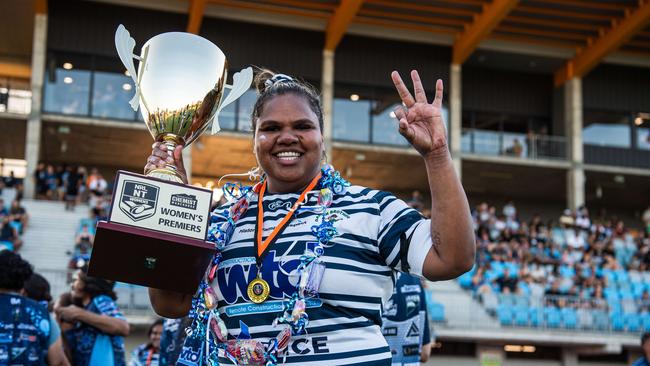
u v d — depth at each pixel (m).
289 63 27.28
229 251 2.35
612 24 26.83
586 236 25.98
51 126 25.92
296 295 2.20
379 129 27.86
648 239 26.86
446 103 28.61
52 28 25.73
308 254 2.23
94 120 25.55
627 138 30.28
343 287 2.22
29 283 5.03
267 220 2.37
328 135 27.27
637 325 20.91
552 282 22.11
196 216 2.15
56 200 24.30
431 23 27.56
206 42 2.66
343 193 2.38
